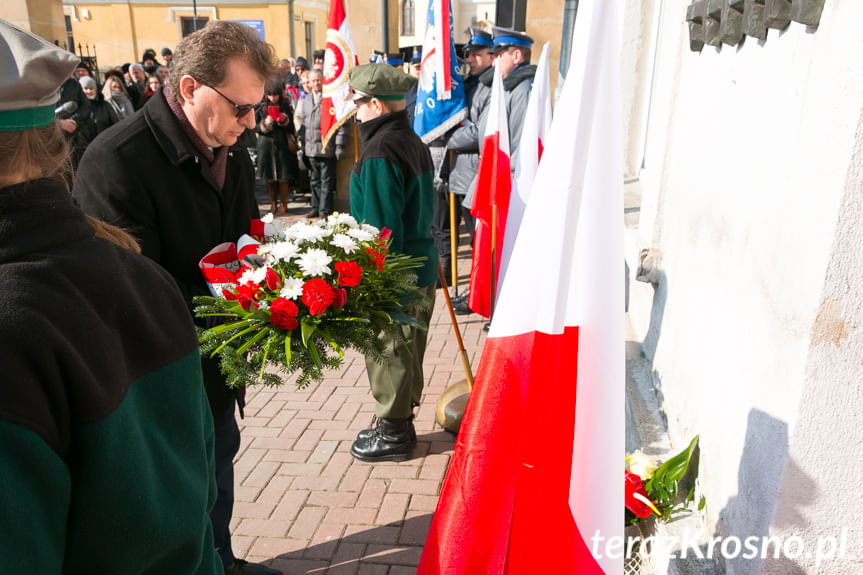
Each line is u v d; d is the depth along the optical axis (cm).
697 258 219
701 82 228
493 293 366
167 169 187
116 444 81
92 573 84
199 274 202
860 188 116
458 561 141
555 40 725
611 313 132
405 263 238
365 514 285
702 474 192
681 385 228
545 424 134
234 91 180
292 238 215
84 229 86
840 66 118
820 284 122
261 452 332
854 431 128
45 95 80
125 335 87
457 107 559
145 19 2591
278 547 265
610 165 127
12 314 72
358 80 298
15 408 69
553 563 139
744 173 174
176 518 90
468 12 3170
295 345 186
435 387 404
